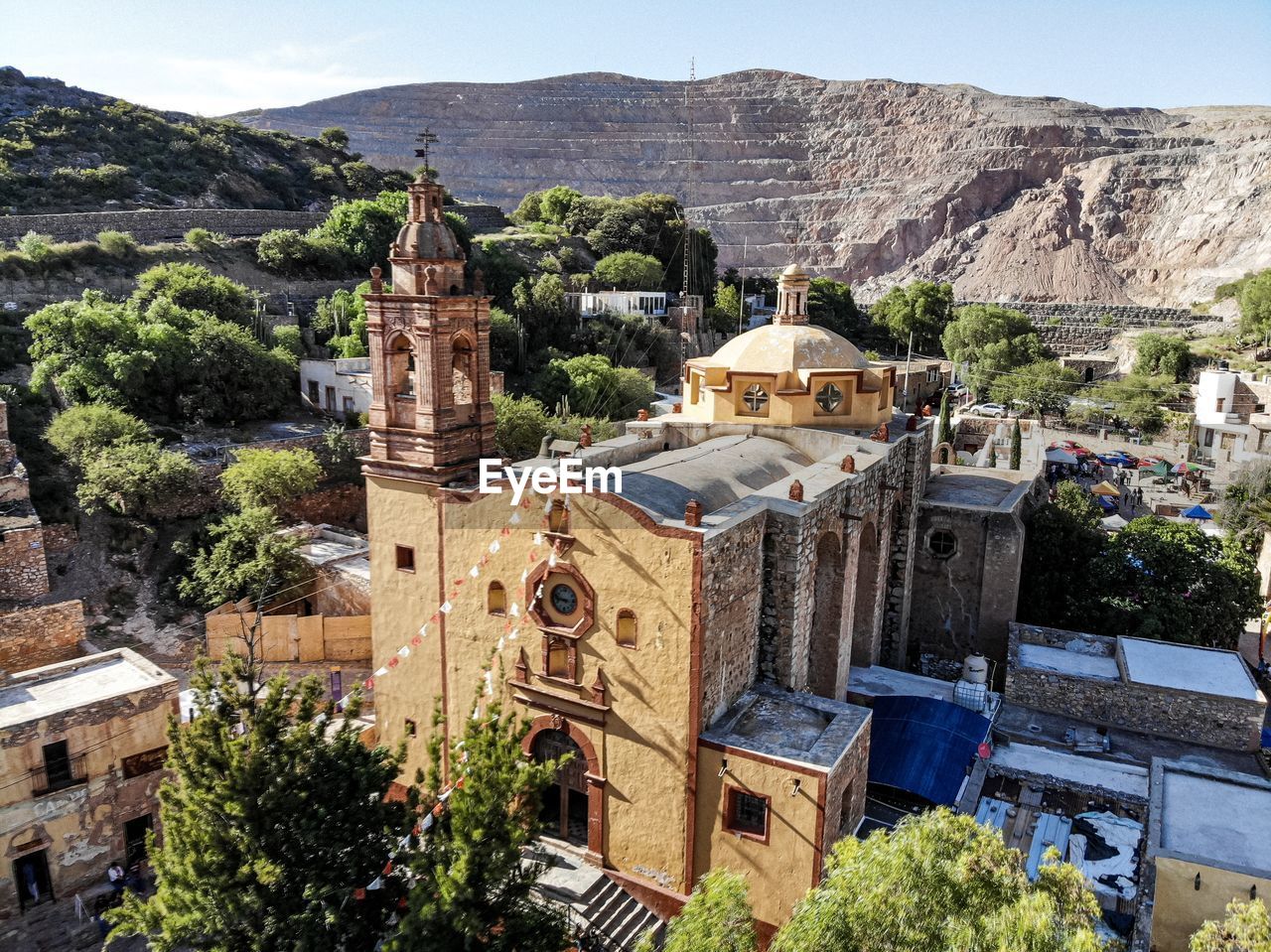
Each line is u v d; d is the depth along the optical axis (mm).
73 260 82250
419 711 33156
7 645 42469
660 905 28094
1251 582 49219
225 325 71625
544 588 29234
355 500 64312
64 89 155250
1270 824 25984
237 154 136625
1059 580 47500
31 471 55906
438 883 19984
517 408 68438
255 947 20531
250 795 21094
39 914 29984
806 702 29750
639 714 27922
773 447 39562
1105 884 28828
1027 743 37438
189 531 55156
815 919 15305
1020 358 129250
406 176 156375
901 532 43000
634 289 120000
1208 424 99375
